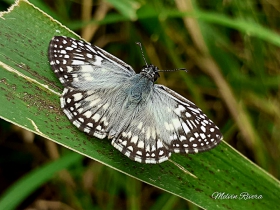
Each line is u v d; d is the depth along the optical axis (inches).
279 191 5.7
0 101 5.2
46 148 6.6
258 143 6.6
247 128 6.6
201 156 5.6
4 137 6.6
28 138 6.6
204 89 6.8
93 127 5.3
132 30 6.8
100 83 5.4
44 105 5.3
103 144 5.4
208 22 6.7
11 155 6.6
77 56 5.3
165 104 5.4
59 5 6.7
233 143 6.8
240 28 6.3
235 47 6.8
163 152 5.2
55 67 5.3
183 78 6.7
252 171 5.7
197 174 5.6
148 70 5.6
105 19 6.5
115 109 5.3
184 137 5.3
